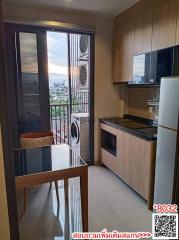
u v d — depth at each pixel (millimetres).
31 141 2504
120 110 3812
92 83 3562
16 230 804
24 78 3166
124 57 3168
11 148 742
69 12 3150
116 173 3166
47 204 2516
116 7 2980
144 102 3291
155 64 2465
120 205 2482
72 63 4625
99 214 2299
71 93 4816
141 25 2707
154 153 2289
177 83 1836
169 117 1951
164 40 2297
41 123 3363
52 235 1972
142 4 2674
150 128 2762
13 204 774
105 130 3494
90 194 2734
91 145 3764
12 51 3023
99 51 3473
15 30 2992
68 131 4914
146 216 2266
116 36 3385
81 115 4012
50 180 1724
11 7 2838
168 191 2025
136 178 2619
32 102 3270
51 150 2279
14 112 3148
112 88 3680
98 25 3381
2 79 694
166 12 2246
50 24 3037
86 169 1828
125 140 2846
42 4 2854
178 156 1905
